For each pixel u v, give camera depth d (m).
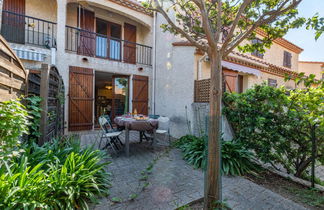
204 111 6.48
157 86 9.15
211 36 2.41
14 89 2.78
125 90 9.28
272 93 4.39
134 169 3.94
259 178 3.88
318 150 3.78
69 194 2.23
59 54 7.02
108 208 2.49
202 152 4.30
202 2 2.42
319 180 4.42
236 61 8.48
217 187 2.46
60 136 5.29
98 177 2.97
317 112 3.40
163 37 8.79
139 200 2.72
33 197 2.01
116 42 9.36
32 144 3.02
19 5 7.11
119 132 5.48
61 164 2.83
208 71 8.28
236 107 5.14
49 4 7.83
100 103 13.11
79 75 7.54
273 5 3.19
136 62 9.75
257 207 2.71
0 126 2.03
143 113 9.31
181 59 7.80
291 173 4.39
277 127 4.24
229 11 3.66
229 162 3.95
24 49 6.12
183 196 2.87
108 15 9.23
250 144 4.64
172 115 8.02
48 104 3.88
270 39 3.52
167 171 3.89
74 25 8.33
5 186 1.84
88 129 7.79
